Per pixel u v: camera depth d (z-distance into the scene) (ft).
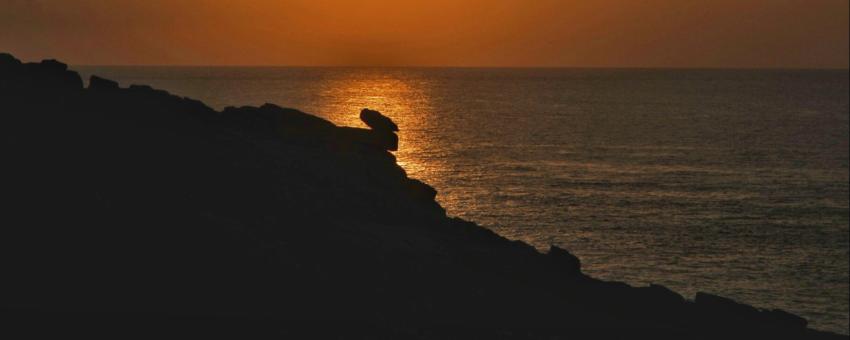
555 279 168.76
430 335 120.06
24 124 168.86
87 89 201.16
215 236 139.54
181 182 159.43
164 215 144.05
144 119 187.93
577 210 455.63
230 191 161.68
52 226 134.82
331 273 135.64
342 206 175.11
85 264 125.49
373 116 221.25
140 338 107.55
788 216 450.30
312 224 157.38
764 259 353.72
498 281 154.20
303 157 196.34
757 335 159.74
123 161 162.20
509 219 430.61
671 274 330.75
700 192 528.63
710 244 379.14
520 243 191.21
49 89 192.44
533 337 127.13
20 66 200.64
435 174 590.96
